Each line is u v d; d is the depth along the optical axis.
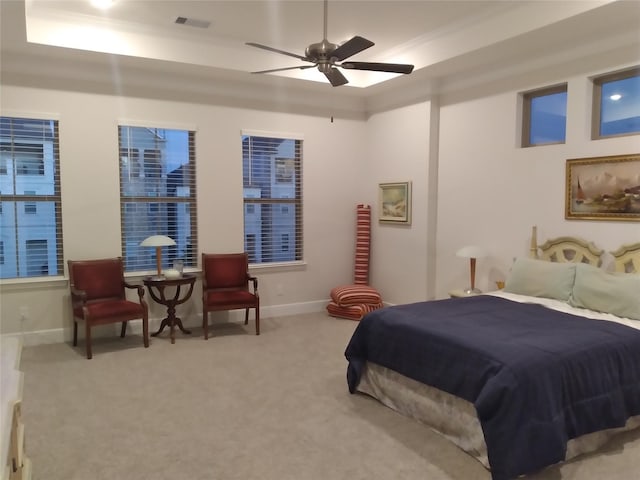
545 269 4.15
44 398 3.54
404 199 5.96
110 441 2.92
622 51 3.91
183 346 4.83
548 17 3.85
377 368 3.52
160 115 5.29
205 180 5.58
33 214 4.80
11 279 4.72
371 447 2.86
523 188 4.72
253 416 3.26
